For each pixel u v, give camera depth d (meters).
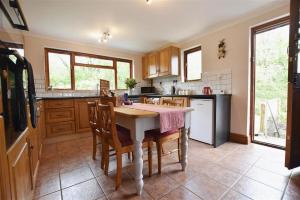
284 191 1.39
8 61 1.03
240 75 2.71
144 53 4.76
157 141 1.68
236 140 2.78
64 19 2.57
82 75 3.83
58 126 3.01
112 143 1.52
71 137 3.15
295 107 1.66
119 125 1.75
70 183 1.57
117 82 4.42
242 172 1.72
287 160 1.68
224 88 2.94
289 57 1.64
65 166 1.93
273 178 1.60
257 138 2.91
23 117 1.06
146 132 1.71
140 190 1.37
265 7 2.30
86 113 3.31
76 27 2.89
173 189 1.45
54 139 2.96
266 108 3.07
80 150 2.50
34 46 3.17
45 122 2.87
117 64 4.43
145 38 3.52
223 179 1.59
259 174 1.68
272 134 3.05
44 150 2.50
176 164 1.94
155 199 1.32
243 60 2.66
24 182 1.04
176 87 4.04
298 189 1.41
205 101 2.69
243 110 2.69
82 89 3.81
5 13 1.47
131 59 4.59
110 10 2.32
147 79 4.86
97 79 4.06
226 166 1.87
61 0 2.05
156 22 2.73
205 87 3.13
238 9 2.35
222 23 2.81
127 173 1.75
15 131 1.02
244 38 2.63
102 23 2.74
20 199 0.92
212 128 2.59
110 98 1.92
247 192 1.39
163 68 3.93
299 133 1.71
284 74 2.75
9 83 1.04
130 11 2.36
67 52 3.60
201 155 2.20
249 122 2.70
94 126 1.97
